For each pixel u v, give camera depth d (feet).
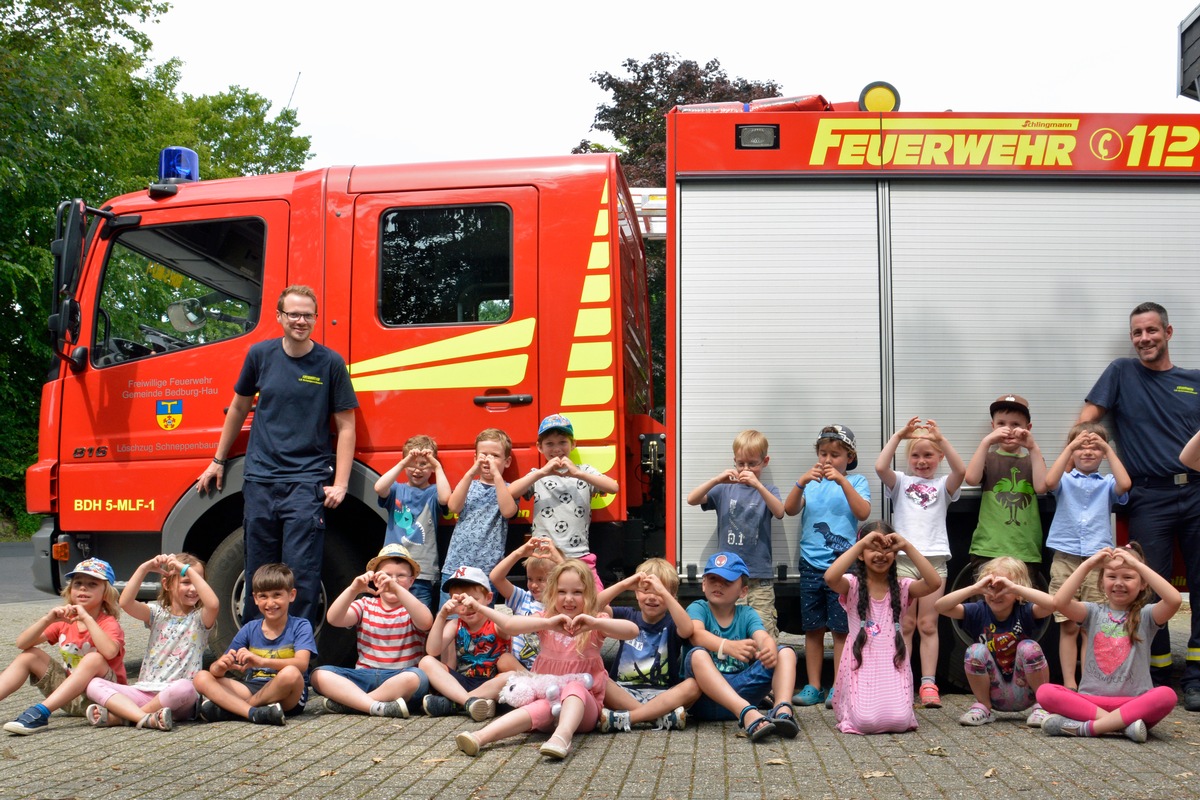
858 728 16.87
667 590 17.75
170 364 22.04
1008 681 17.95
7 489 80.43
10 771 14.44
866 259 20.52
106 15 83.66
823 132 20.68
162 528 21.68
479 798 13.01
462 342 20.90
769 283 20.51
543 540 18.74
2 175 71.72
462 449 20.77
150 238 22.48
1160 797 12.87
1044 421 20.34
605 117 75.92
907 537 19.65
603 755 15.40
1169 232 20.65
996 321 20.45
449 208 21.30
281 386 20.42
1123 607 17.44
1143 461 19.61
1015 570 17.97
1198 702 18.53
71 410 22.44
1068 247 20.58
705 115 20.76
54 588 22.41
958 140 20.63
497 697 18.20
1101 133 20.70
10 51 76.28
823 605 19.62
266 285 21.77
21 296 77.66
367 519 22.17
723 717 17.84
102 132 84.99
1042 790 13.24
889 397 20.33
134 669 24.71
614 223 20.79
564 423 19.65
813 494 19.88
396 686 18.54
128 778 14.02
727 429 20.29
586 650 17.01
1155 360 19.76
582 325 20.63
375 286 21.33
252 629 18.62
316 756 15.31
